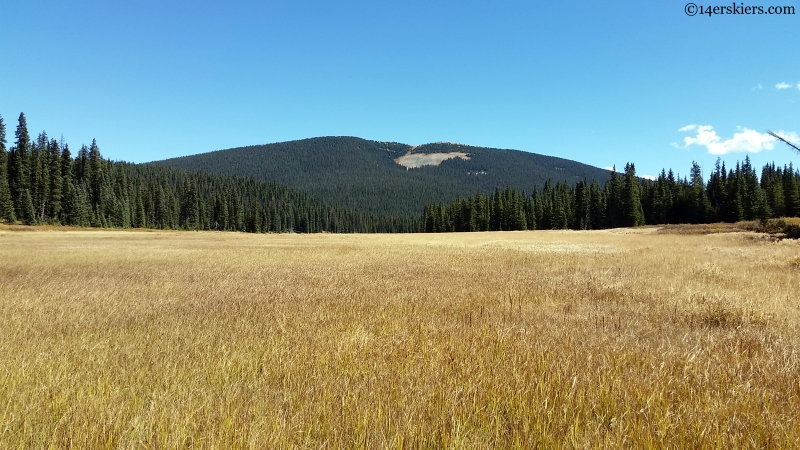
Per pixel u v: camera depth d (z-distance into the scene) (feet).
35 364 17.17
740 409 12.69
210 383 15.44
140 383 15.29
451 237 195.42
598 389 13.99
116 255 80.23
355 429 11.44
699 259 60.95
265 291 39.27
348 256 82.38
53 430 11.79
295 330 23.43
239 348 19.44
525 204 388.98
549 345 19.53
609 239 140.56
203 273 54.19
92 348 19.54
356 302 32.96
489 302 32.63
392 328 23.71
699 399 13.38
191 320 26.14
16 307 30.17
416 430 11.32
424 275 50.98
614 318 26.30
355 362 17.40
